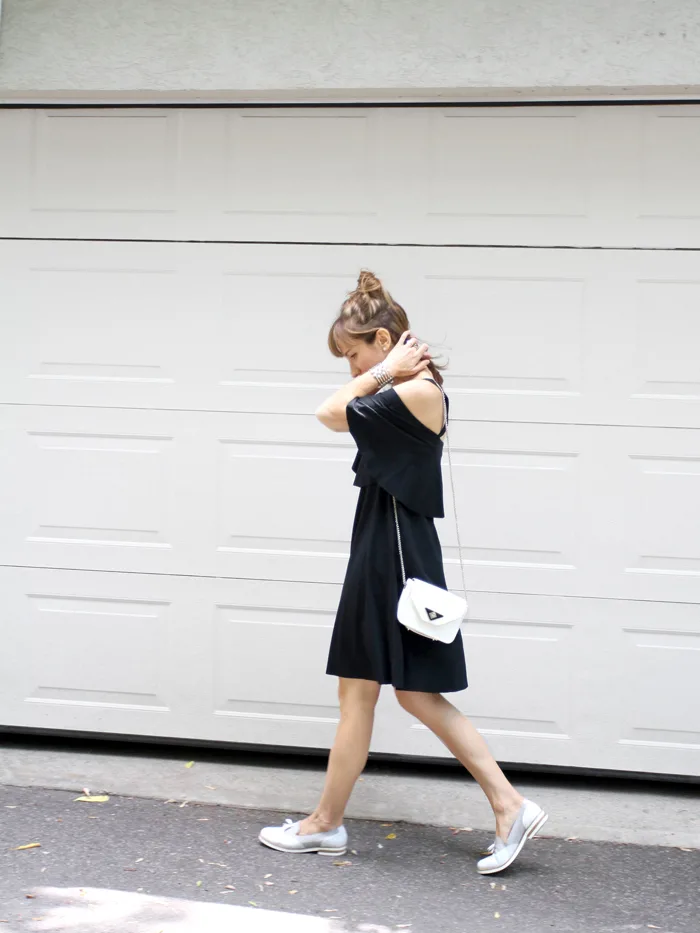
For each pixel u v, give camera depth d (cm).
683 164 350
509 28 343
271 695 367
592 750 354
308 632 365
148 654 372
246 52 352
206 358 368
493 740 358
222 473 368
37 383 374
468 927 250
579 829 321
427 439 279
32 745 381
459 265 358
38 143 375
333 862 288
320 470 363
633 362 352
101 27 357
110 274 372
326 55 349
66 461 373
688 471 350
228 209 367
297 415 364
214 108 368
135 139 371
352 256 362
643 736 352
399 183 360
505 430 356
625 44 340
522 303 356
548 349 354
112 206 371
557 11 342
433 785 352
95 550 373
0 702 378
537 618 355
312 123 364
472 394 357
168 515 370
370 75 347
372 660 279
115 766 362
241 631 368
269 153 366
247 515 367
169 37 355
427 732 360
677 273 350
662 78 338
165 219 370
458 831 316
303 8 350
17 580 376
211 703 370
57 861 281
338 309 363
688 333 350
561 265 354
